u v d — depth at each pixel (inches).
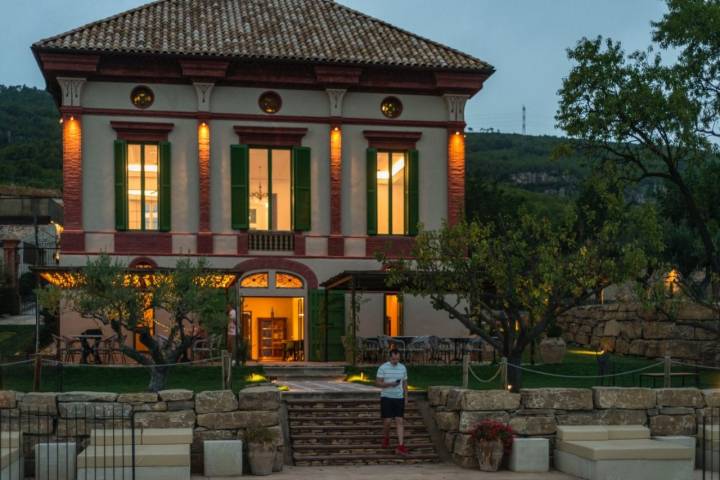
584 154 1198.9
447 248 873.5
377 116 1223.5
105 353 1079.6
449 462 712.4
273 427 678.5
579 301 844.6
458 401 715.4
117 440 637.9
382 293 1208.2
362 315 1201.4
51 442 650.2
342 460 703.1
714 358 1107.9
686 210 1469.0
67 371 951.6
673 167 1138.7
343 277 1071.6
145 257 1155.9
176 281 795.4
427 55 1233.4
